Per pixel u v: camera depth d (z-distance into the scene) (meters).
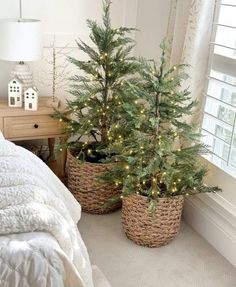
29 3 2.94
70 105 2.62
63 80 3.18
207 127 2.44
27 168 1.62
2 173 1.51
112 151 2.35
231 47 2.14
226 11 2.24
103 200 2.60
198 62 2.32
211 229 2.41
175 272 2.16
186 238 2.48
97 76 2.52
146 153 2.15
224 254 2.32
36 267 1.22
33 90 2.69
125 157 2.18
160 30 2.89
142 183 2.29
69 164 2.65
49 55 3.11
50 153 3.12
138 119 2.09
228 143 2.24
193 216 2.59
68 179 2.71
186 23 2.41
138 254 2.29
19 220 1.31
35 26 2.60
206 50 2.32
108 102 2.57
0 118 2.65
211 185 2.41
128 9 3.19
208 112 2.41
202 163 2.38
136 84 2.34
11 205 1.36
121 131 2.43
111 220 2.61
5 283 1.20
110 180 2.37
